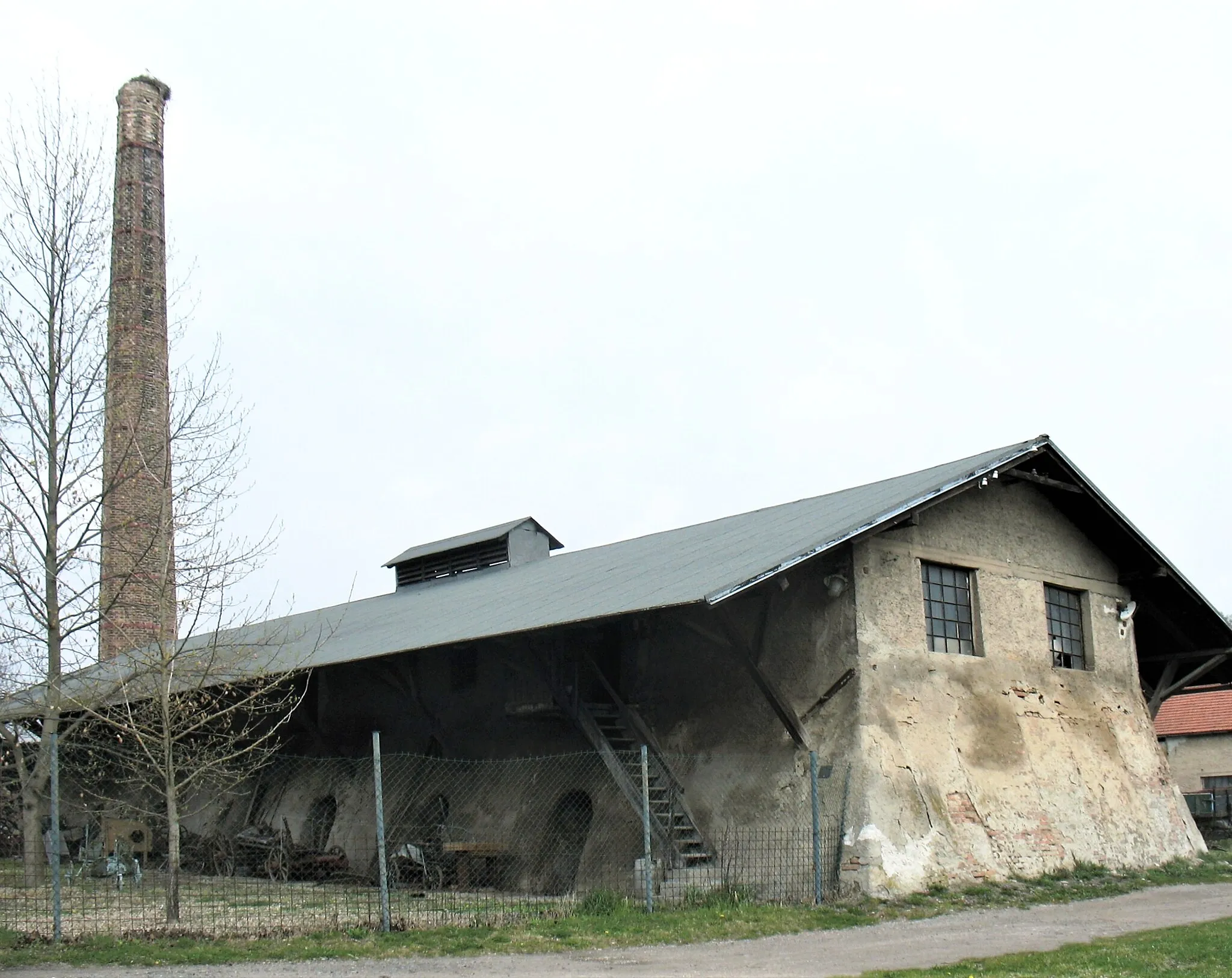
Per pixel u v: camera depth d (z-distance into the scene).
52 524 15.55
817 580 14.80
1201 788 30.39
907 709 14.50
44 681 15.66
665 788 15.34
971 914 12.41
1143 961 9.07
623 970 9.05
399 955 9.71
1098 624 17.94
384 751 19.84
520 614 15.84
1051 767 15.93
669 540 20.00
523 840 16.83
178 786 12.47
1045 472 17.02
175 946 9.96
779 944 10.45
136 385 17.17
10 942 10.02
